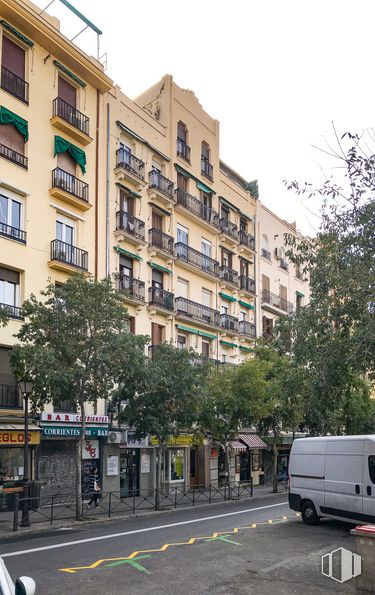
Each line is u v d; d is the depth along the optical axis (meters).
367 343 11.39
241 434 33.31
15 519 14.98
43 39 23.45
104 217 25.97
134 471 26.22
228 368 26.70
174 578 9.76
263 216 40.81
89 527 15.74
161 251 28.86
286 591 9.02
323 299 12.86
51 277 22.73
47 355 15.77
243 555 11.67
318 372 12.68
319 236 12.86
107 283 18.00
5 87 21.86
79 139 24.84
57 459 22.12
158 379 20.00
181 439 27.98
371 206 11.87
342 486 14.99
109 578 9.67
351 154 11.54
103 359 16.78
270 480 36.91
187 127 33.06
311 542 13.19
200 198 33.84
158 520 17.30
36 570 10.18
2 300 20.94
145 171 29.05
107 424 23.75
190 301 31.03
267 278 40.22
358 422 33.81
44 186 23.02
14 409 20.22
